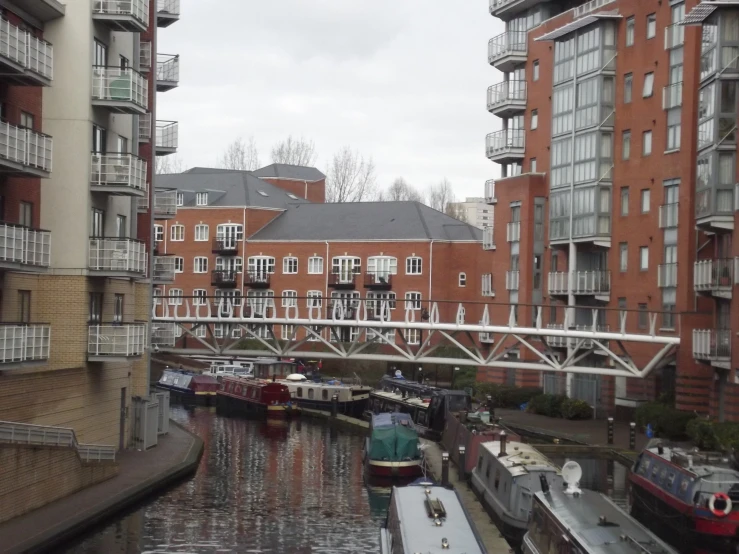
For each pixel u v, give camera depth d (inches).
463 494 1247.5
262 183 3238.2
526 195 2176.4
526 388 2124.8
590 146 1977.1
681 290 1724.9
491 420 1667.1
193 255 3102.9
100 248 1214.3
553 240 2098.9
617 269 1934.1
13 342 1026.7
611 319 1948.8
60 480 1032.8
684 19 1572.3
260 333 2992.1
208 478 1330.0
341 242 2925.7
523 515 1015.0
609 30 1955.0
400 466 1359.5
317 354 1766.7
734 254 1465.3
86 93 1210.0
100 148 1269.7
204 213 3090.6
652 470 1127.0
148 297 1573.6
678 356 1632.6
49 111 1210.0
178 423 1950.1
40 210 1203.9
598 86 1956.2
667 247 1786.4
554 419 1897.1
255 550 979.3
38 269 1100.5
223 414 2215.8
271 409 2135.8
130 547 962.1
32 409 1091.9
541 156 2191.2
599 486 1321.4
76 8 1209.4
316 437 1823.3
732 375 1453.0
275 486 1304.1
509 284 2240.4
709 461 1064.8
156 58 1642.5
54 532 900.0
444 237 2844.5
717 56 1489.9
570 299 2030.0
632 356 1855.3
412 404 1878.7
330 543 1015.0
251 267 3036.4
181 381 2463.1
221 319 1771.7
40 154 1102.4
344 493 1273.4
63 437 1098.1
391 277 2861.7
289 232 3019.2
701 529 981.8
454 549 727.1
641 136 1875.0
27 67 1070.4
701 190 1536.7
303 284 2967.5
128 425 1406.3
